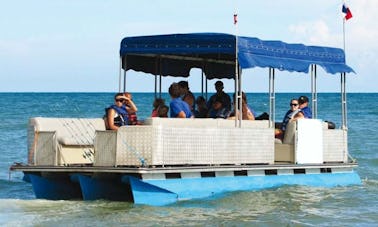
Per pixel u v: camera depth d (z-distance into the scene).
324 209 14.52
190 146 14.39
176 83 15.26
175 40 15.65
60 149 15.24
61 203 14.55
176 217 13.24
